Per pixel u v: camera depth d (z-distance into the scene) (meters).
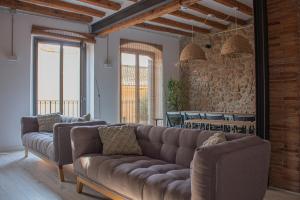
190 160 2.81
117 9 5.83
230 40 4.68
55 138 3.88
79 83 7.21
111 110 7.45
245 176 2.12
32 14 6.15
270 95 3.65
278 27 3.57
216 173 1.85
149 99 8.37
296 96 3.39
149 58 8.39
